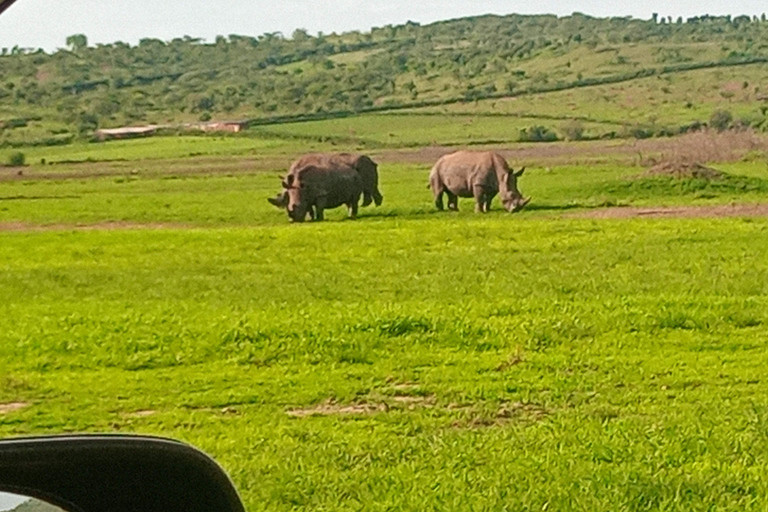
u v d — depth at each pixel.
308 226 32.50
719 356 13.30
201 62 126.31
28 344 13.98
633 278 19.44
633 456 8.65
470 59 119.31
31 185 48.31
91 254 25.77
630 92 89.75
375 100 94.38
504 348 13.76
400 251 24.94
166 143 73.62
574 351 13.49
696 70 98.88
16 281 20.91
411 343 13.97
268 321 15.01
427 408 11.08
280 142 73.44
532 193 39.66
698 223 29.14
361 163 37.34
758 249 23.45
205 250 26.11
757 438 9.14
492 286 18.81
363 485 8.05
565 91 93.25
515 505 7.46
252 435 9.99
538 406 11.12
